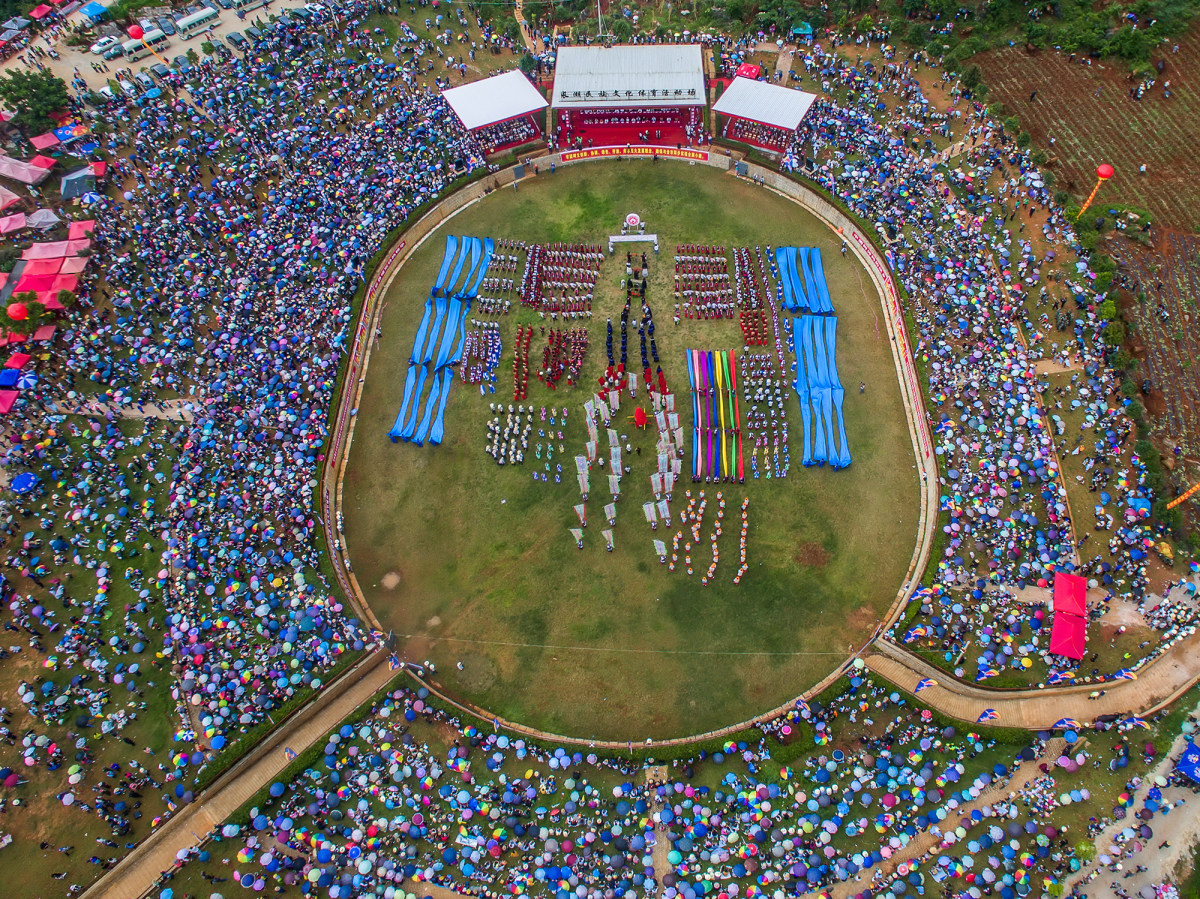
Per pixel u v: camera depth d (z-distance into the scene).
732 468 75.75
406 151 102.06
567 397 82.44
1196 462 71.50
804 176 98.12
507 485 76.81
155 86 112.56
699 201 100.62
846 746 59.12
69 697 62.38
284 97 108.81
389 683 64.38
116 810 57.66
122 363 82.44
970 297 82.44
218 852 56.44
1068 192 94.12
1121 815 54.44
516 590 70.31
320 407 79.31
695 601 68.56
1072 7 113.00
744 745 59.44
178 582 66.50
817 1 118.69
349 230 93.50
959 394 75.88
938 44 109.88
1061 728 57.16
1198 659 61.19
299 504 71.44
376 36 118.62
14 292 87.38
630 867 54.28
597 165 106.69
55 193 101.88
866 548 70.69
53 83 109.81
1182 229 89.12
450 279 93.94
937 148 98.19
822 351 83.75
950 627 63.41
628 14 122.94
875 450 76.69
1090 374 76.00
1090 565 65.44
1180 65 105.75
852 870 53.22
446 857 54.53
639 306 89.75
